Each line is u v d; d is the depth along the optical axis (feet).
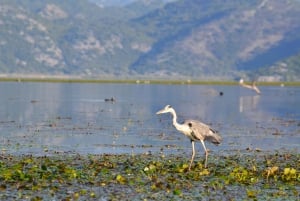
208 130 107.76
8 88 498.28
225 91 555.69
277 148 139.03
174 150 131.54
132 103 317.22
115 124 190.19
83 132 163.63
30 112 234.17
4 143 136.87
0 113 225.15
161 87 638.53
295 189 89.97
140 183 90.89
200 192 86.79
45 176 92.48
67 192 84.43
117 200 81.20
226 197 84.43
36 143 138.21
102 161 109.09
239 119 225.56
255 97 429.38
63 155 118.83
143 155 119.75
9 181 89.40
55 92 447.42
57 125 182.09
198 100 369.30
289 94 497.87
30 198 80.64
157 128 179.93
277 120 223.10
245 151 131.95
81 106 280.92
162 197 83.46
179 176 97.14
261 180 95.81
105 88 571.69
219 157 120.67
